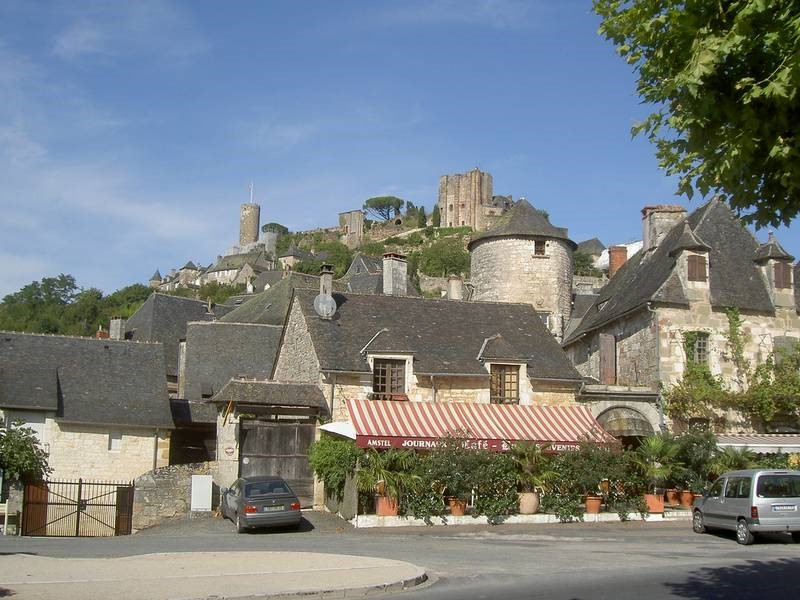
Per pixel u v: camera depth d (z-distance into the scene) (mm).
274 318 49406
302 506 27797
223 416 28406
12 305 96500
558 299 43844
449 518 24938
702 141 8695
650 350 31188
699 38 8195
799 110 8109
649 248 36969
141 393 35844
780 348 31250
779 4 7973
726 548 19594
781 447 29000
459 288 42438
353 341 29828
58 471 32875
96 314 96438
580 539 21500
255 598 12117
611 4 9750
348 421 28141
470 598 12531
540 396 30469
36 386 33688
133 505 26844
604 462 26391
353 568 14992
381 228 166500
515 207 45469
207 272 150375
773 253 32094
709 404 30391
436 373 29219
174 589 12344
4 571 14047
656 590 13219
